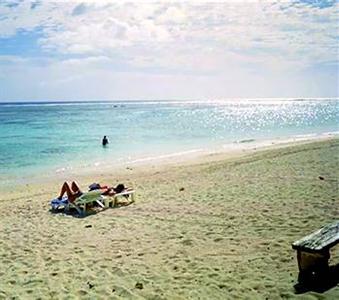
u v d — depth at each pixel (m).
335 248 7.85
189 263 8.16
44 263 8.91
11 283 7.92
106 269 8.26
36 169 25.03
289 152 23.84
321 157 21.00
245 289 6.71
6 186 20.16
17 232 11.57
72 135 46.31
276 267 7.49
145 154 30.44
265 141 36.50
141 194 15.41
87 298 6.99
